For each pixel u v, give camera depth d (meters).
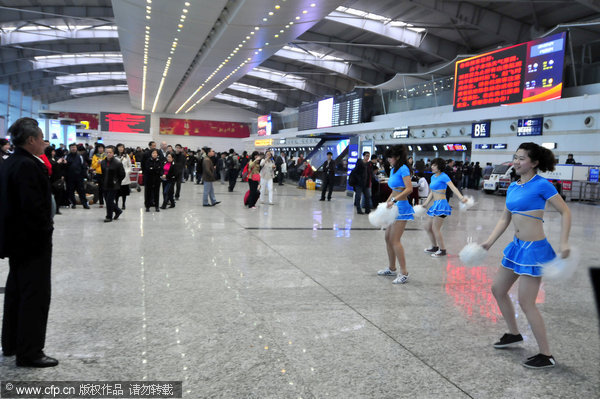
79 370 2.71
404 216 4.94
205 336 3.28
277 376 2.69
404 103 34.66
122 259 5.64
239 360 2.90
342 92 49.25
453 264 6.00
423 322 3.72
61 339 3.16
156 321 3.55
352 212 11.93
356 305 4.12
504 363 2.97
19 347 2.71
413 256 6.46
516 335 3.20
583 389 2.63
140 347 3.06
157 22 18.30
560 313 4.07
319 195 17.36
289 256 6.16
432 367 2.88
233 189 18.72
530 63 21.89
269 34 19.44
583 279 5.34
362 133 38.22
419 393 2.54
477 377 2.76
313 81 49.47
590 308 4.23
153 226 8.38
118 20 18.89
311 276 5.13
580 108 19.25
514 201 3.04
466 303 4.28
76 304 3.90
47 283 2.81
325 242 7.32
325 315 3.82
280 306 4.03
